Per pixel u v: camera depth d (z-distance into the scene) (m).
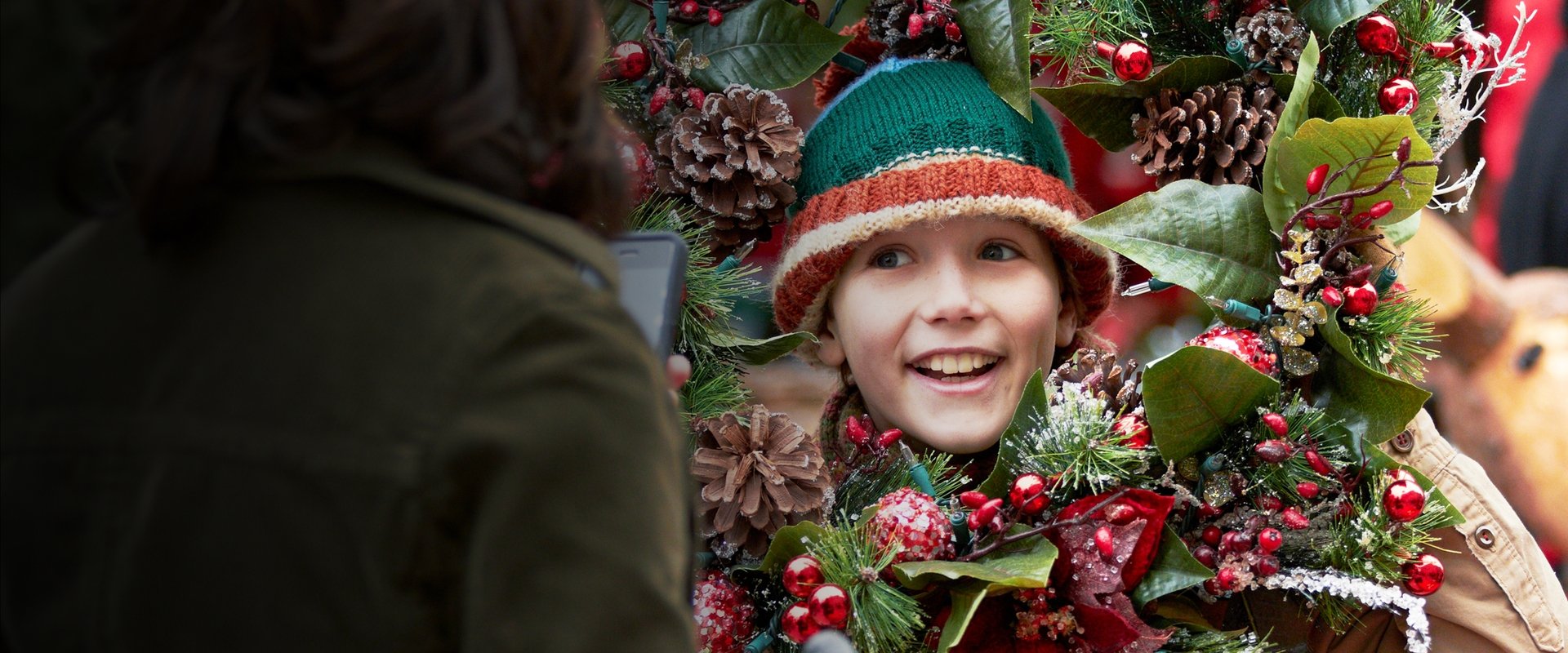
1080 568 0.95
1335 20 1.04
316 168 0.49
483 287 0.48
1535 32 1.90
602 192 0.58
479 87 0.50
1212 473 0.97
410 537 0.46
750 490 1.00
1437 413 2.01
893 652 0.94
